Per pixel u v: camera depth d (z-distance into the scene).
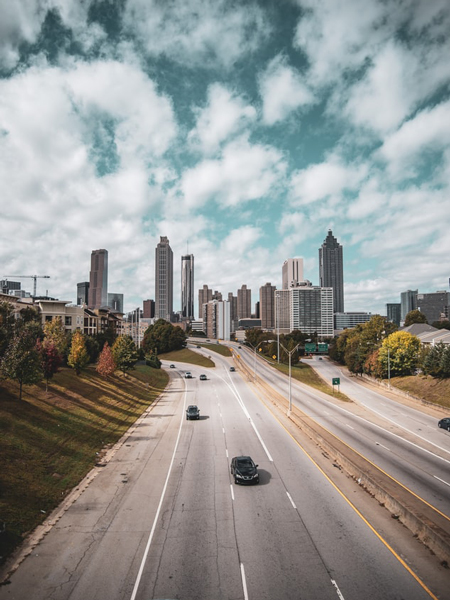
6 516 20.23
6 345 44.12
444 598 14.14
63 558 17.12
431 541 17.73
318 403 63.38
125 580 15.45
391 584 14.98
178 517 21.12
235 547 17.88
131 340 81.81
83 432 38.16
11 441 30.05
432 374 71.06
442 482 26.64
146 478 27.50
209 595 14.42
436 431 43.78
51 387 50.38
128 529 19.80
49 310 97.12
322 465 30.31
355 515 21.25
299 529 19.61
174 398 70.00
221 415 53.12
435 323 161.00
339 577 15.47
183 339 180.62
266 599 14.18
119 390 64.56
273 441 38.12
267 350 157.50
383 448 35.72
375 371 89.25
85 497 24.14
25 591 14.81
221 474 28.23
